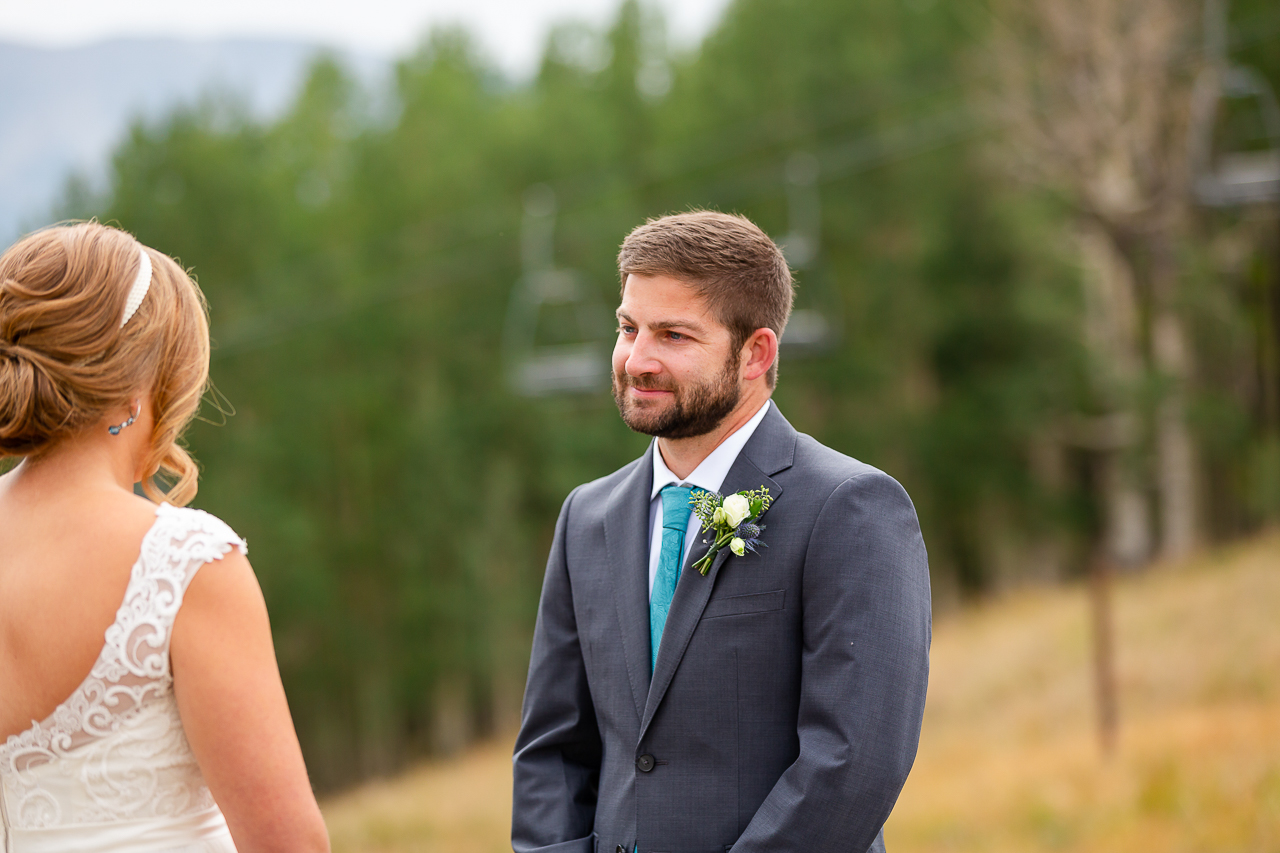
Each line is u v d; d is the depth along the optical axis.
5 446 1.57
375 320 24.98
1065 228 23.33
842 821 1.89
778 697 2.07
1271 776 7.11
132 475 1.72
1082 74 20.88
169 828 1.58
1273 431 23.81
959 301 24.72
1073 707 10.95
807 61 25.56
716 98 26.38
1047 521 25.66
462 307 25.48
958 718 11.78
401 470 24.50
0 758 1.58
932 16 25.25
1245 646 11.41
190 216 23.88
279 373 24.17
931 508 25.42
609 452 24.88
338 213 26.25
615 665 2.20
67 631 1.53
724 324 2.11
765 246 2.16
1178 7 20.27
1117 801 7.47
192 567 1.54
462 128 26.59
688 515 2.22
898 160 24.80
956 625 18.38
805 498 2.11
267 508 22.36
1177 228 21.14
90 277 1.58
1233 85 7.58
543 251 10.89
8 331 1.56
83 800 1.54
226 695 1.54
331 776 24.23
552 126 26.48
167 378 1.69
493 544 24.67
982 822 7.76
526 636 25.17
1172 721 9.36
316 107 27.61
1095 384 23.52
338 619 24.03
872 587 2.00
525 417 24.97
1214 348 24.11
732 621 2.08
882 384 24.86
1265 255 23.11
